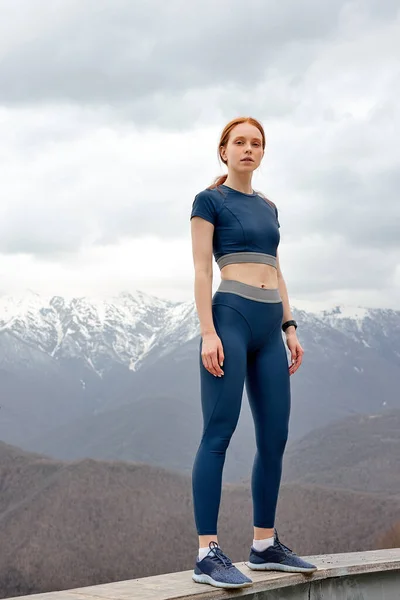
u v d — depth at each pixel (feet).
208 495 8.32
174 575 8.58
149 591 7.50
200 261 8.73
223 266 8.88
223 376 8.44
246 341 8.70
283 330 9.53
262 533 8.86
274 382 8.86
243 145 9.04
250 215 8.94
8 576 96.53
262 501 8.88
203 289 8.60
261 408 8.89
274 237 9.07
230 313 8.64
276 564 8.65
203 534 8.25
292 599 8.51
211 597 7.51
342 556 9.84
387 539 89.10
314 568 8.51
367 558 9.61
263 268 8.89
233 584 7.62
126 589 7.64
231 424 8.51
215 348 8.35
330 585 8.95
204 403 8.62
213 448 8.46
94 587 7.81
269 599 8.21
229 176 9.21
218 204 8.89
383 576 9.43
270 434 8.85
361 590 9.24
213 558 7.98
